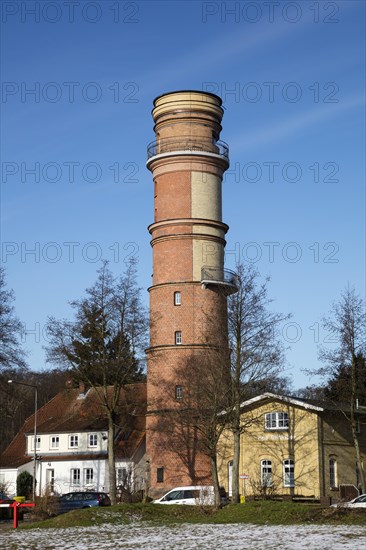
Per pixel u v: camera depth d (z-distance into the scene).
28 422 74.50
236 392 46.47
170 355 56.78
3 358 52.69
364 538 26.94
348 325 48.44
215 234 59.19
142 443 65.19
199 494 42.50
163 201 59.66
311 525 33.03
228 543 26.78
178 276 58.09
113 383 57.91
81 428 68.00
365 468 53.66
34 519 41.88
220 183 60.72
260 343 47.56
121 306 54.81
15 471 69.06
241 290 48.28
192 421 50.59
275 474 51.25
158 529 32.84
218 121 61.28
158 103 61.00
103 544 27.55
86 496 46.53
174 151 59.19
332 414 51.59
